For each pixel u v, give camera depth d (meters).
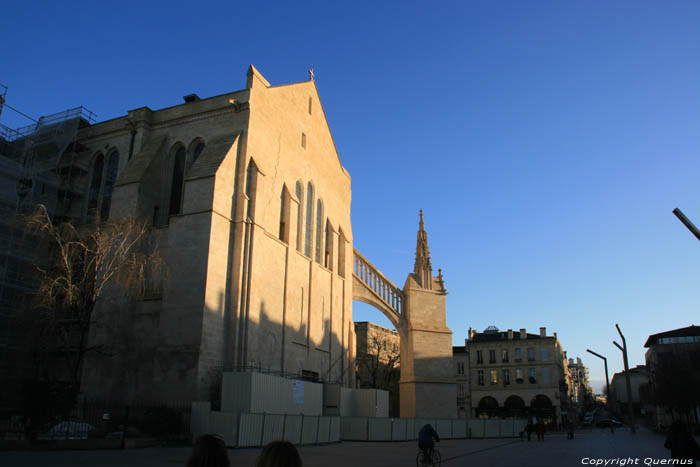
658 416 100.75
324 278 50.00
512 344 100.06
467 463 23.78
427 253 60.53
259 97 41.44
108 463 18.88
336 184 55.56
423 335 57.03
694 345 76.19
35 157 44.94
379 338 92.44
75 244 33.84
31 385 30.27
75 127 44.91
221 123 40.56
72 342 37.03
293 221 44.47
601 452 31.33
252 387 29.52
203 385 32.44
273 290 40.50
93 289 32.22
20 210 40.56
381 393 46.00
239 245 36.84
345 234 55.75
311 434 32.97
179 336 33.31
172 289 34.44
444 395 56.06
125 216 36.28
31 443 23.30
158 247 37.75
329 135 54.47
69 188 44.38
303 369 44.16
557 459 26.17
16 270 38.72
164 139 41.78
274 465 4.53
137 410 32.50
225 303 35.56
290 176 45.19
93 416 31.41
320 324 48.16
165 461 20.11
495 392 98.62
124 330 34.62
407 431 43.31
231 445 26.80
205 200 35.41
